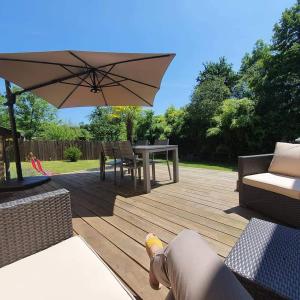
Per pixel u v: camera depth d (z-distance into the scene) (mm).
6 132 4391
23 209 1107
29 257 1042
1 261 1050
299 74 7922
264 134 7816
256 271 928
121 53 2816
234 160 8648
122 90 4242
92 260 1016
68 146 12258
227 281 543
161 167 6484
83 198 3408
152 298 1329
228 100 8719
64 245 1134
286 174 2617
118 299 801
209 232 2123
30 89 3924
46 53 2820
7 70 3369
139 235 2125
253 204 2574
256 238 1130
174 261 673
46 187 4164
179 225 2312
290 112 8211
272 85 8438
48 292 830
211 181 4344
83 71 3521
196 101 9797
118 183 4379
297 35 8445
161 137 10516
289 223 2186
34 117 17000
